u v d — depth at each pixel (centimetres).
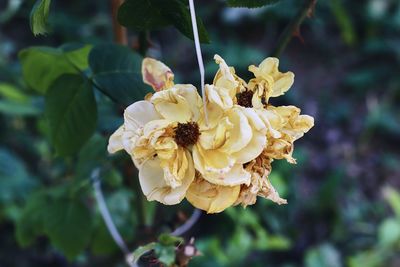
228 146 46
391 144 178
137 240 77
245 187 47
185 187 47
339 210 152
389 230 140
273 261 143
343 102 187
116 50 62
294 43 199
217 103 45
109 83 62
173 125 46
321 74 194
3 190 106
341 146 174
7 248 126
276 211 144
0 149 118
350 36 94
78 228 75
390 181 169
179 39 183
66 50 66
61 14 172
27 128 141
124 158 69
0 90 88
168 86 49
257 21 191
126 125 47
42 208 76
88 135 64
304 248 145
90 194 83
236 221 117
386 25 203
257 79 49
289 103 178
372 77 192
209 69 170
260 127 46
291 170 151
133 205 84
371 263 139
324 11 200
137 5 53
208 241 118
